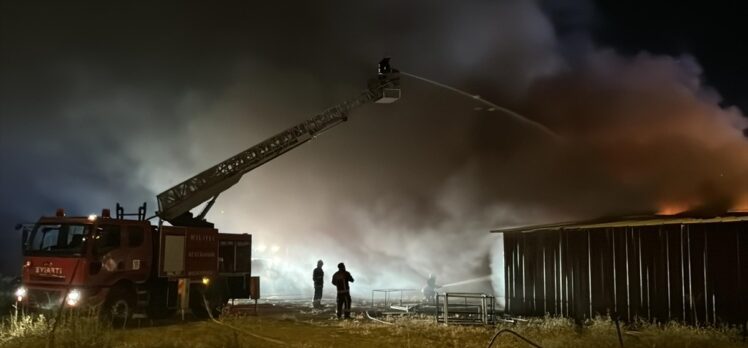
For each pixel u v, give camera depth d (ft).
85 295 41.63
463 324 44.80
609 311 42.16
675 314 37.78
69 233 42.78
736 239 35.06
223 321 46.26
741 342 32.86
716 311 35.53
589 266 44.21
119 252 44.45
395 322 46.01
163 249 47.57
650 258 39.78
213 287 52.26
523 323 45.03
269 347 34.40
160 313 48.98
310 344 35.09
